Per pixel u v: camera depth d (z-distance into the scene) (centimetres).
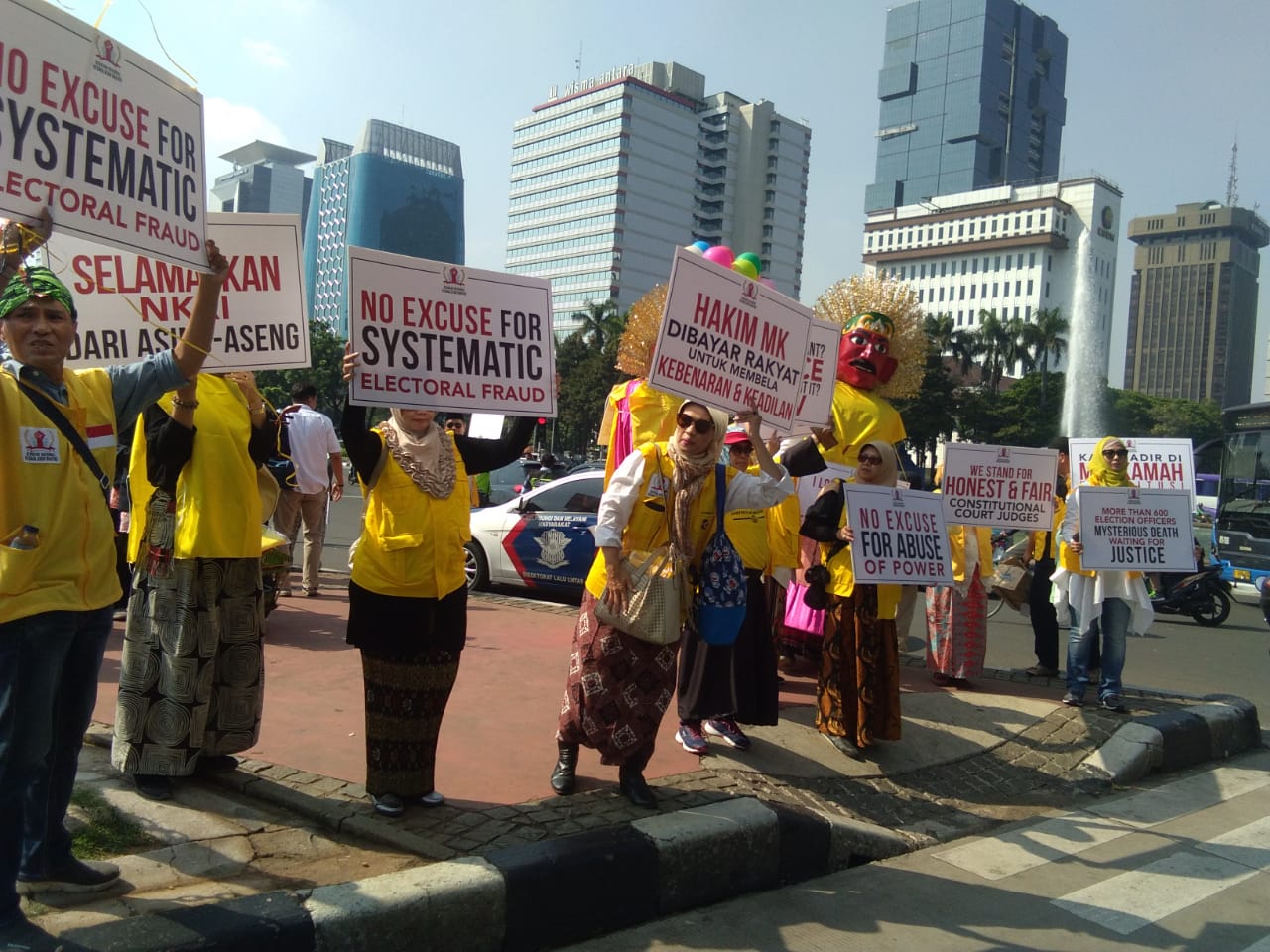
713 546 434
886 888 400
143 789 374
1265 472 1485
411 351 378
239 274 397
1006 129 17462
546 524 985
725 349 438
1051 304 11944
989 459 671
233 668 396
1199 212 17650
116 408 309
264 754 436
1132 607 656
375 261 371
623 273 12769
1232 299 17450
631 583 392
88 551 286
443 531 370
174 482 371
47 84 273
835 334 537
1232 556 1488
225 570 391
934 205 12769
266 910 279
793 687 651
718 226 13738
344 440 365
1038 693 690
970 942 356
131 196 299
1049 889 409
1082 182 11831
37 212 270
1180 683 866
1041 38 17925
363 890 298
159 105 310
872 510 509
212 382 395
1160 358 18062
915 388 672
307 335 407
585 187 13012
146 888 304
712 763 481
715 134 13725
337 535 1630
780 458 498
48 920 277
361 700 532
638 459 405
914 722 595
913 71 17575
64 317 285
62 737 296
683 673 496
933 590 694
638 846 354
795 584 672
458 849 346
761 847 389
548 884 328
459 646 383
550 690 579
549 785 423
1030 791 532
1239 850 464
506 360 403
